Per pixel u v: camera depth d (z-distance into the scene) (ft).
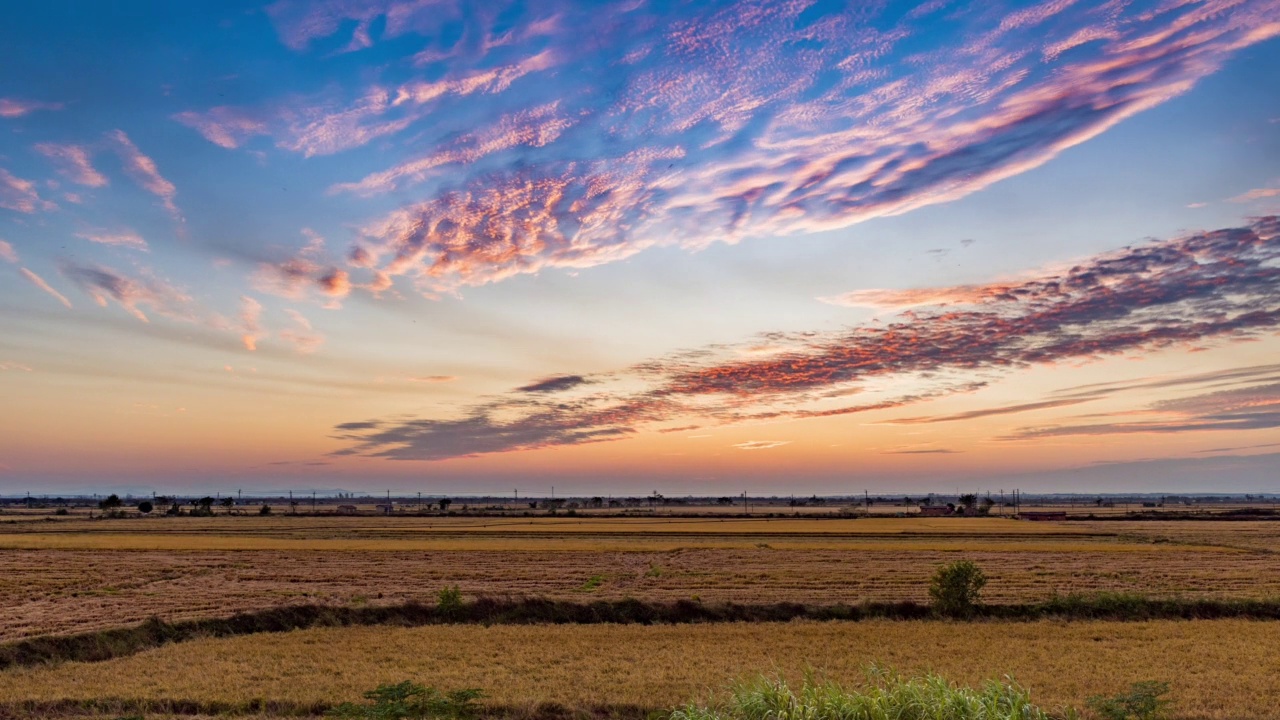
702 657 90.99
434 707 58.18
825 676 76.38
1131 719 62.18
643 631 108.58
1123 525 416.46
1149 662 87.66
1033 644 98.58
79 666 88.07
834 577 179.11
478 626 113.19
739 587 164.35
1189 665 86.58
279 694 74.84
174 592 159.02
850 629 109.50
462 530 381.40
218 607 136.67
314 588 165.17
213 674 83.10
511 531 372.58
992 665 86.33
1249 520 465.88
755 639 102.53
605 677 81.15
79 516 547.90
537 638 103.55
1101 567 200.75
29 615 127.85
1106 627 109.91
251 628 113.70
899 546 271.49
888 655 92.32
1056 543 284.61
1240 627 110.11
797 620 117.70
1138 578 175.52
